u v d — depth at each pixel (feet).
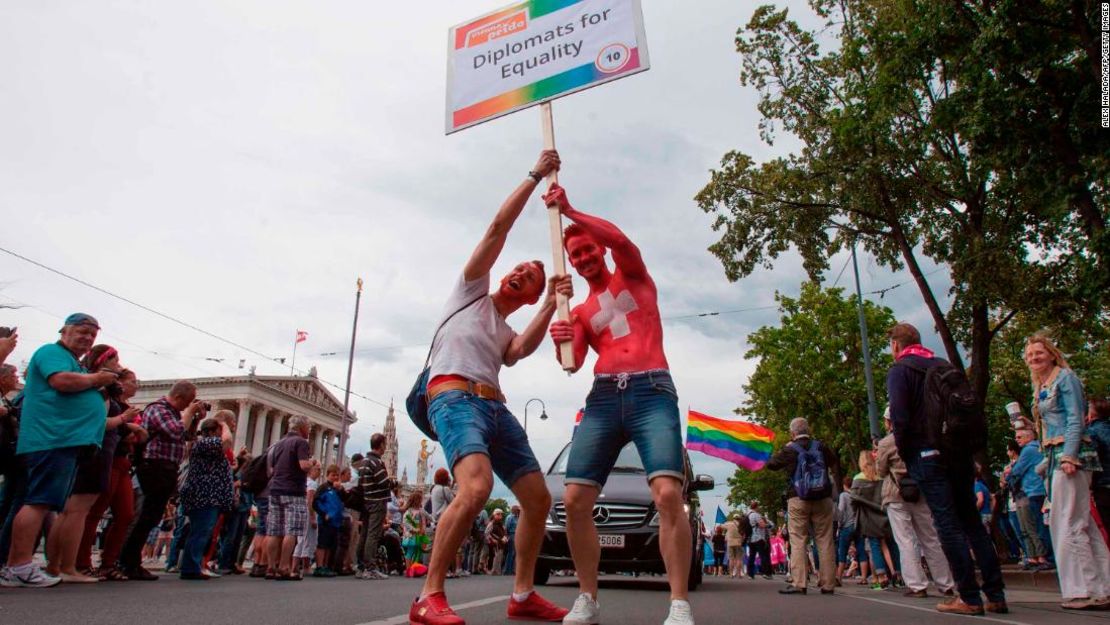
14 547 17.76
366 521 31.91
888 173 56.85
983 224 57.41
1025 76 42.37
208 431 25.27
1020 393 99.71
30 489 17.89
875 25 49.88
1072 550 17.79
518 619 12.87
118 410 22.17
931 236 61.11
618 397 12.38
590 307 13.32
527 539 12.81
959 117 43.42
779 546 96.68
